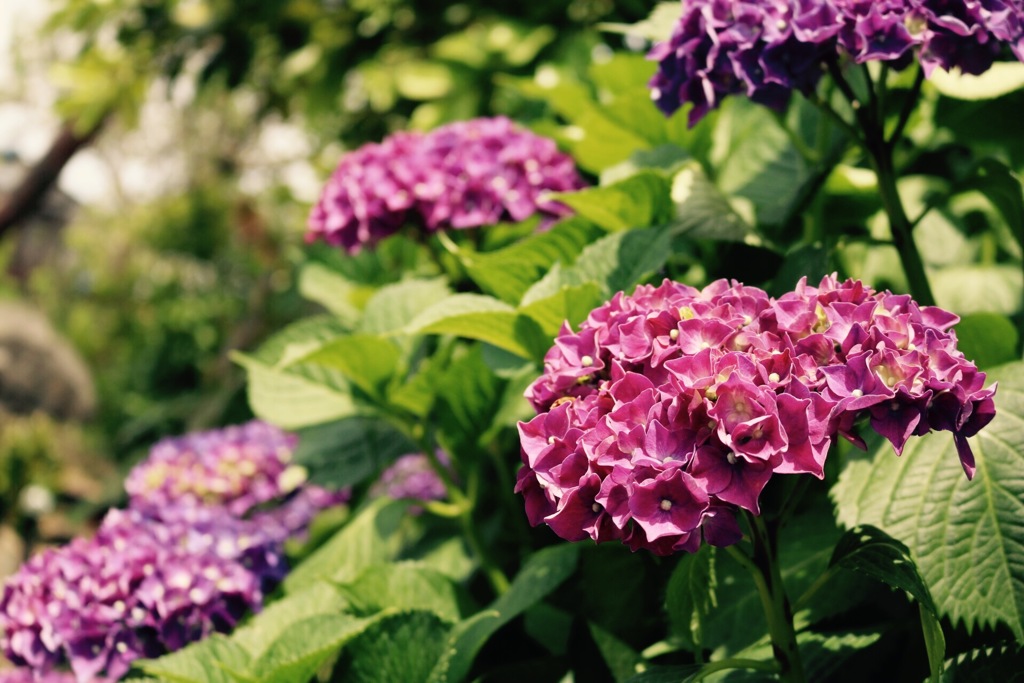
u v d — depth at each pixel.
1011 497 0.67
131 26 1.78
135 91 1.84
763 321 0.63
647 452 0.59
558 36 1.43
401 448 0.94
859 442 0.60
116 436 3.85
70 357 4.13
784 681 0.65
